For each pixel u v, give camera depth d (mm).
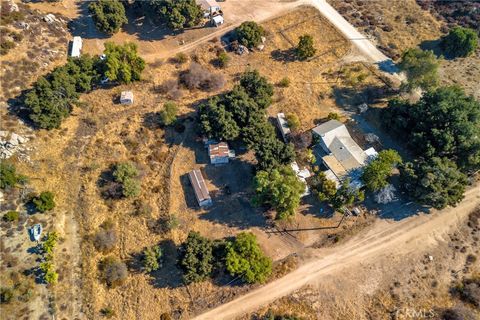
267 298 67688
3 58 88500
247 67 98812
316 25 108375
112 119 88125
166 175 80625
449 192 72250
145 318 66375
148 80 95250
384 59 100562
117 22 100000
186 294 68188
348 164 78875
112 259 70938
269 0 114812
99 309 67000
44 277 67312
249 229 74562
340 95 93375
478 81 95938
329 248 72500
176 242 72938
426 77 88375
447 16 111375
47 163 80625
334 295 68125
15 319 64625
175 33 105062
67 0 110312
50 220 74250
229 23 107500
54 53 95750
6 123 81688
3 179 74625
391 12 112875
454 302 67500
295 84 95250
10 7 96188
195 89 94312
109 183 79000
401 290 68500
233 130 80312
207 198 76062
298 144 82938
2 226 72562
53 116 83688
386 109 86250
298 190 71312
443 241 73188
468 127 74500
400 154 83250
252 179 78750
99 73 92688
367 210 76250
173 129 86688
